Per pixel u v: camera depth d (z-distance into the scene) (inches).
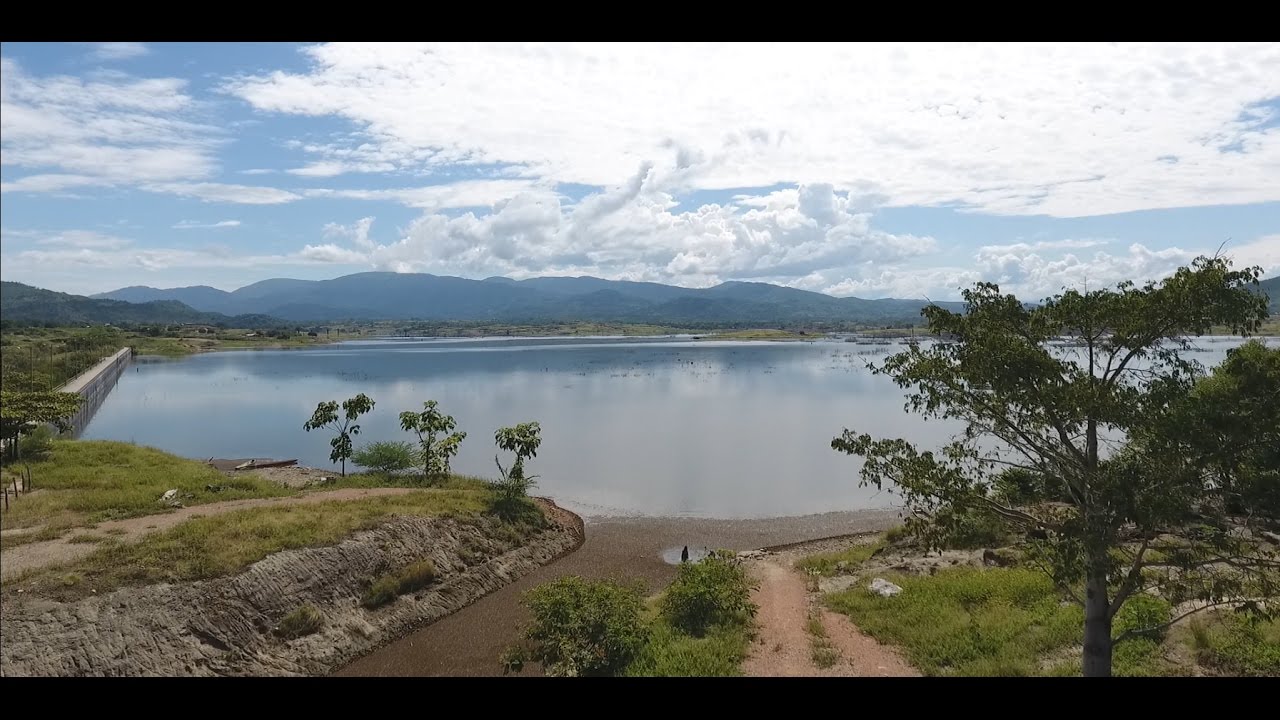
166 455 1483.8
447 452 1566.2
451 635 890.7
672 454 2105.1
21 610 701.9
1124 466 445.7
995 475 540.1
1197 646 659.4
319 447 2212.1
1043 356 462.3
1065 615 757.3
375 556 968.3
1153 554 852.6
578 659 712.4
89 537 875.4
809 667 704.4
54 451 1378.0
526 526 1229.7
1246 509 460.8
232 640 765.9
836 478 1788.9
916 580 935.7
